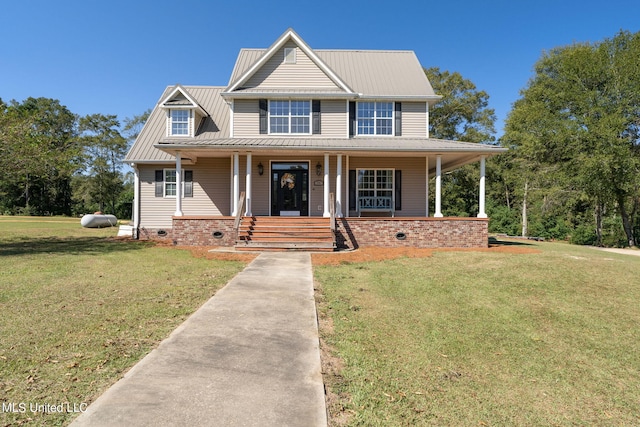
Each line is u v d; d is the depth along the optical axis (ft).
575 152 72.08
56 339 13.14
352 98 50.55
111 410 8.56
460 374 12.28
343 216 47.42
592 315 18.85
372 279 25.31
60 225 83.10
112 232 64.28
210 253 36.83
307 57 51.01
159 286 21.70
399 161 51.13
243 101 50.52
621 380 12.55
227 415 8.51
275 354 12.29
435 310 18.88
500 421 9.79
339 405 9.70
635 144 71.10
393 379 11.51
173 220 43.52
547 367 13.25
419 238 43.50
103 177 150.71
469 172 102.58
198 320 15.53
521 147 82.94
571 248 49.93
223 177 53.67
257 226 42.34
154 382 10.02
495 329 16.60
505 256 35.01
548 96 82.23
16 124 42.19
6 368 10.84
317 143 45.96
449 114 106.42
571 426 9.85
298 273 26.76
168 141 45.91
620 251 57.88
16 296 18.86
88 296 19.10
